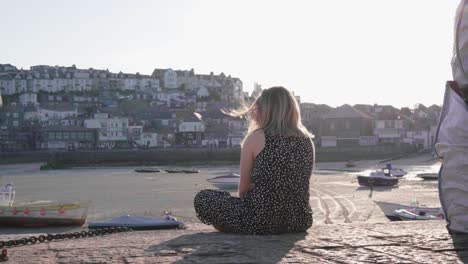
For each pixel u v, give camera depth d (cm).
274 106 477
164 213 3300
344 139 12462
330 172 7844
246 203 477
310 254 365
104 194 4725
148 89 19250
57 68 19925
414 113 14700
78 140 12469
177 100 17888
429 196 4409
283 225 471
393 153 11725
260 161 470
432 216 2811
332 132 12731
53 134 12256
